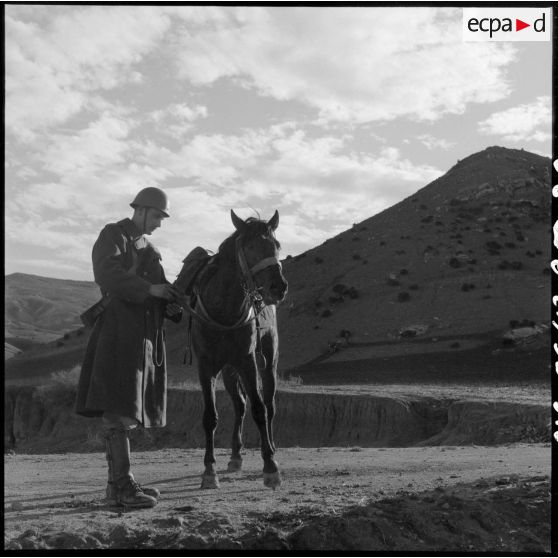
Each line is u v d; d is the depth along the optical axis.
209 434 8.48
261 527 5.40
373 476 8.92
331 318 84.44
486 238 95.38
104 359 6.32
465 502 5.80
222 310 8.11
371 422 36.28
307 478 8.95
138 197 6.81
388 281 89.19
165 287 6.43
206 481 8.30
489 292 80.75
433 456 12.56
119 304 6.46
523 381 55.12
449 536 5.37
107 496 6.80
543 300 76.50
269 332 10.47
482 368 62.31
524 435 26.31
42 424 47.34
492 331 71.50
